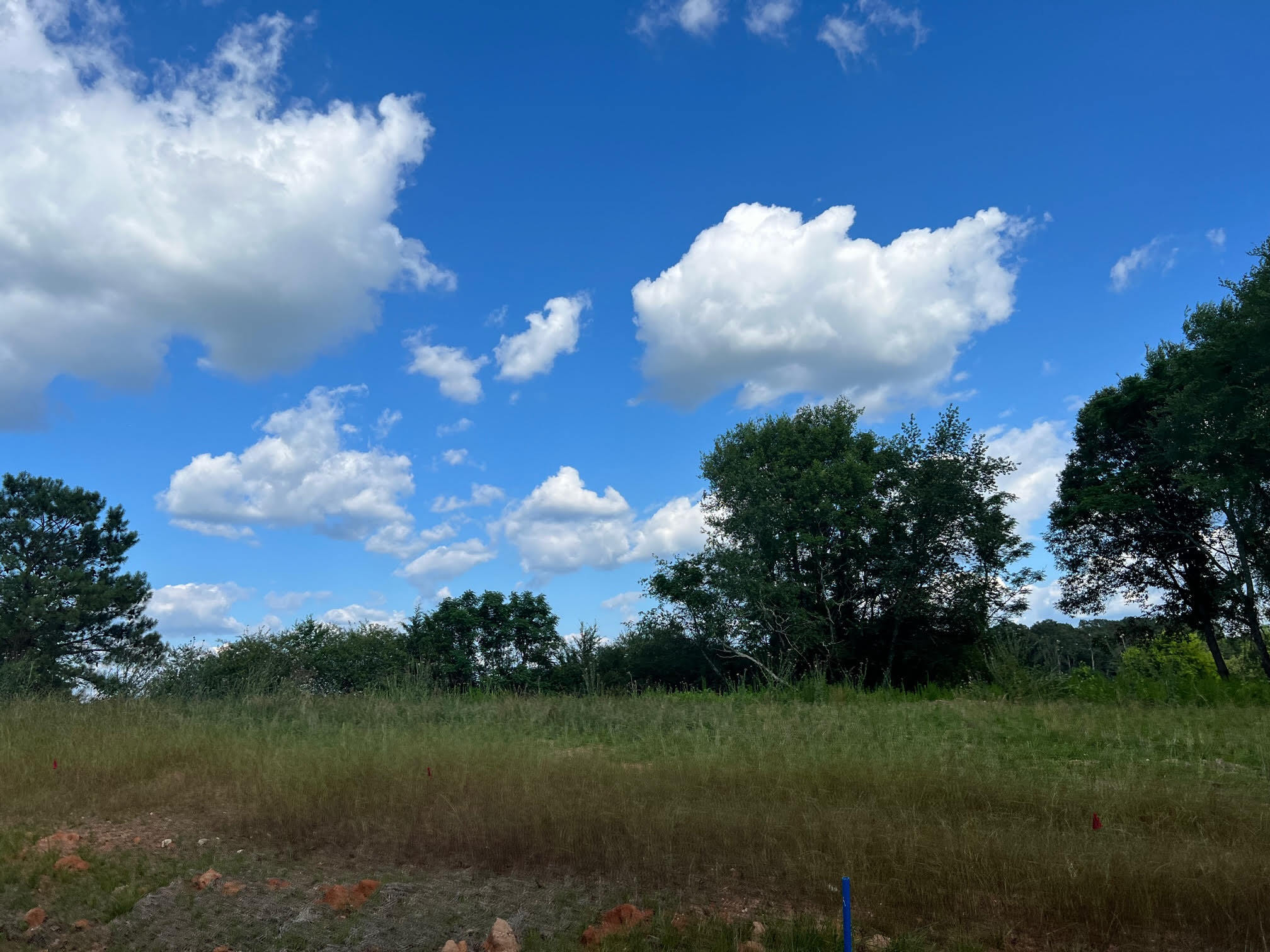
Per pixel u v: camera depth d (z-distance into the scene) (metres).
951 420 31.00
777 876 5.16
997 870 4.97
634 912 4.60
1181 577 34.78
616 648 32.94
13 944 4.64
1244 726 11.20
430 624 28.09
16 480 37.03
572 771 7.80
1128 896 4.58
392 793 6.87
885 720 12.56
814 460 33.28
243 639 19.38
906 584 30.75
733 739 10.66
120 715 12.63
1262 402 25.61
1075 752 9.62
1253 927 4.28
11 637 32.72
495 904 4.91
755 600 28.73
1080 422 36.09
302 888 5.29
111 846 6.30
